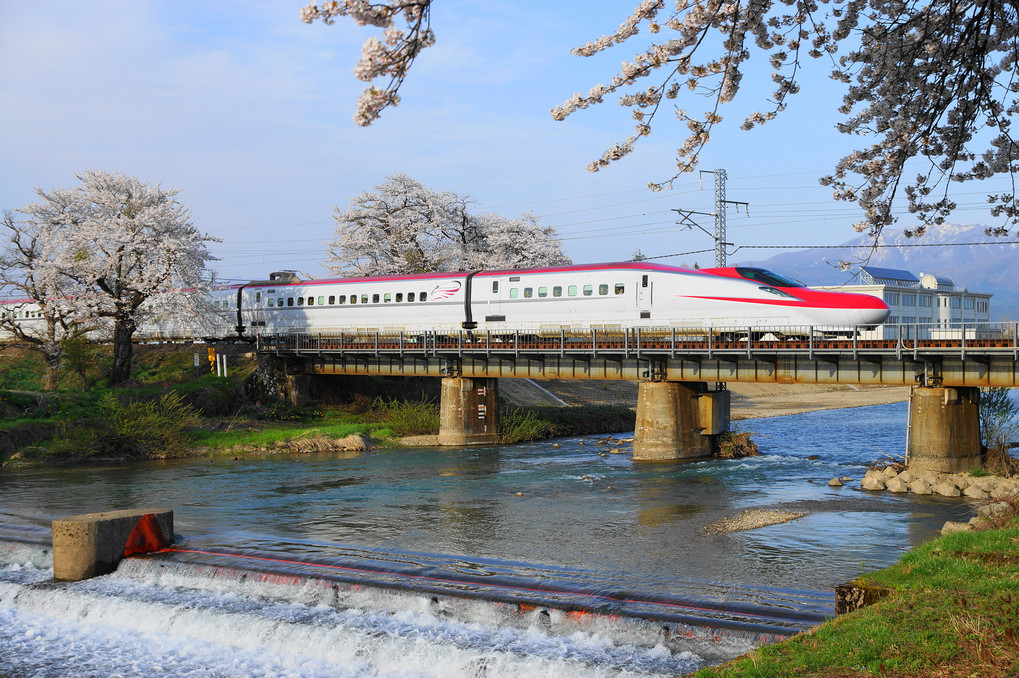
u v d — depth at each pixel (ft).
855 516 90.27
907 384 116.26
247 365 197.47
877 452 149.38
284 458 147.84
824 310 126.82
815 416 222.89
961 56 37.65
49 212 182.50
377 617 59.41
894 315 272.51
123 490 114.83
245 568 69.00
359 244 243.81
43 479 125.90
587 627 54.13
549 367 154.40
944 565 44.29
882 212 40.34
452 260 252.62
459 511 97.76
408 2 27.53
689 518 91.50
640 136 36.27
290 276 207.82
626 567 70.44
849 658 34.35
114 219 182.91
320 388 198.08
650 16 33.94
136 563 72.49
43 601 66.90
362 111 28.07
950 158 40.24
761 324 132.36
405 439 169.37
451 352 159.74
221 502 105.09
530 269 160.25
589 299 150.00
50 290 178.19
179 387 178.81
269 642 57.72
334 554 74.64
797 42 39.01
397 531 86.99
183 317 183.73
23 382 195.93
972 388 114.42
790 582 64.64
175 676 54.13
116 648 59.11
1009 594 38.52
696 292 138.92
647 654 51.03
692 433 143.33
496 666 50.65
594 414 201.67
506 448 160.76
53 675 55.11
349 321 185.37
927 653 33.94
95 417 153.69
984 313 321.32
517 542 81.15
